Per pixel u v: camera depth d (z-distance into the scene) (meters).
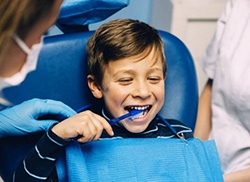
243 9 1.42
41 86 1.10
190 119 1.21
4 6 0.66
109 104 1.10
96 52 1.09
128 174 1.00
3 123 1.01
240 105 1.35
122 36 1.08
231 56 1.38
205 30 1.81
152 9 1.43
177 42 1.21
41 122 1.02
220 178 1.05
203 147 1.07
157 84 1.09
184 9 1.80
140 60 1.06
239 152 1.37
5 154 1.04
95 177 0.99
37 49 0.76
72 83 1.13
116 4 1.15
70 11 1.13
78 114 0.99
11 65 0.74
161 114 1.19
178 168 1.03
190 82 1.21
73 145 0.98
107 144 1.03
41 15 0.69
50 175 1.00
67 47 1.13
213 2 1.81
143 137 1.12
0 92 0.97
